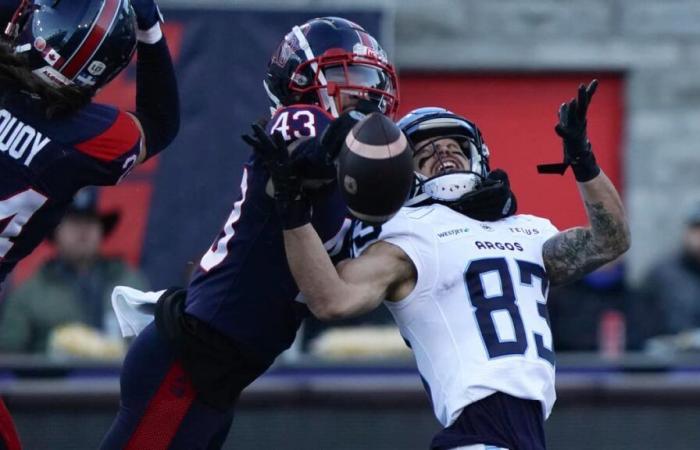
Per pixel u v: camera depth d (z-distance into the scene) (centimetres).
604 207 1580
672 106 3597
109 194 2852
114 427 1578
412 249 1536
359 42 1533
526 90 3612
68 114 1505
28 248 1545
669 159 3597
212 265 1551
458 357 1523
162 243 2853
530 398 1516
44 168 1500
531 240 1616
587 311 2683
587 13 3600
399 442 2283
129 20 1512
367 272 1509
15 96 1507
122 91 2873
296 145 1464
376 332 2553
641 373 2359
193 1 2898
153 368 1555
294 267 1457
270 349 1554
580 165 1570
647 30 3600
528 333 1543
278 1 2980
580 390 2288
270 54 2898
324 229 1537
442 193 1596
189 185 2869
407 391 2286
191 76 2889
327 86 1523
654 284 2773
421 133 1620
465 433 1509
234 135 2883
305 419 2284
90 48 1482
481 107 3612
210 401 1551
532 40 3600
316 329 2655
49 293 2647
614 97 3619
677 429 2281
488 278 1552
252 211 1527
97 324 2664
